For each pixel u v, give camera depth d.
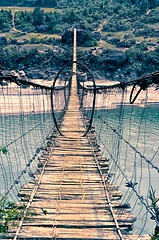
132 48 97.94
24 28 139.50
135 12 155.62
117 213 5.11
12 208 5.05
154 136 28.62
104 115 40.38
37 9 146.75
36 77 81.44
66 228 4.63
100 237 4.36
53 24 134.38
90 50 100.62
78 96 27.69
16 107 44.69
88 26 136.88
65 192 6.03
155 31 120.25
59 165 7.91
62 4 185.50
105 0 179.50
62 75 82.19
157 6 161.88
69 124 14.38
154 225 11.99
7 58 91.25
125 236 4.41
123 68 89.94
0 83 4.06
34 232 4.45
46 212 5.09
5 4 195.00
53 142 10.51
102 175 7.09
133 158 21.06
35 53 95.38
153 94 61.47
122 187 15.95
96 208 5.33
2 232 4.36
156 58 91.25
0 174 16.77
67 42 113.00
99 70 87.50
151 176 17.77
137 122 36.50
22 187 6.29
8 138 24.86
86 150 9.57
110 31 131.75
